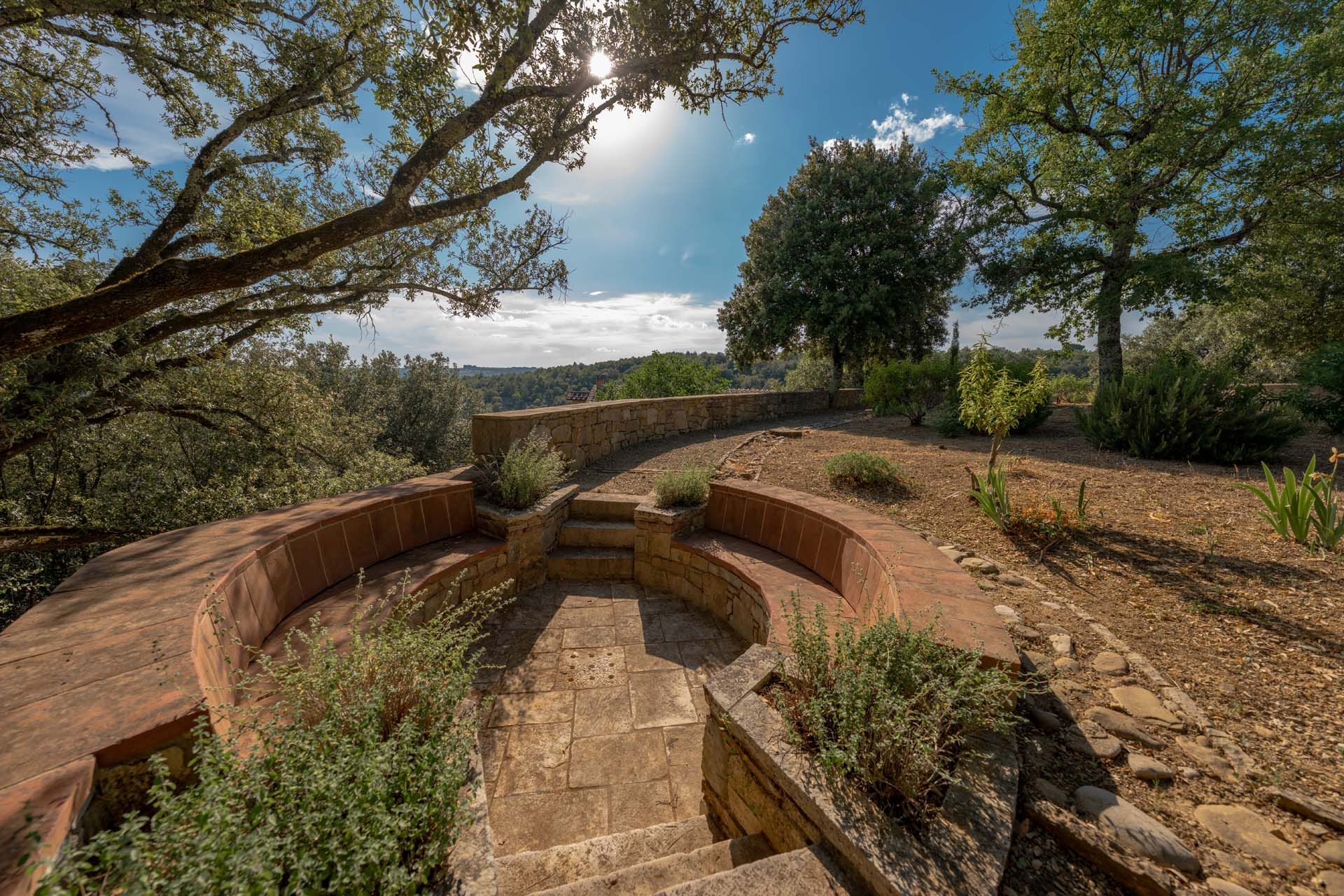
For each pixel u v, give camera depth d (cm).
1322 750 175
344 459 872
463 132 487
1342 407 703
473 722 170
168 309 714
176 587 214
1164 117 916
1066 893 129
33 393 543
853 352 1742
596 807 243
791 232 1573
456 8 405
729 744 204
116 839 96
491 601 420
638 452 793
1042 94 1045
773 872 139
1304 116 852
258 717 151
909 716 151
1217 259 958
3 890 89
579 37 531
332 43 656
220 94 703
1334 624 249
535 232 891
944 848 134
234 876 97
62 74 630
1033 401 414
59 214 668
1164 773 168
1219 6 908
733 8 512
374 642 184
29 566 673
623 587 475
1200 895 126
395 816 126
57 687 148
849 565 338
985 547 381
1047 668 234
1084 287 1062
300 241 446
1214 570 315
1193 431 614
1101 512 422
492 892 129
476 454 520
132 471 803
